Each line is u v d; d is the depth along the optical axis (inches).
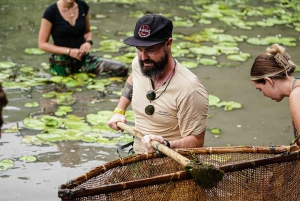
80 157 209.9
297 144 156.1
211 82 279.6
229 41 337.1
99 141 220.8
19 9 389.1
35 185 191.2
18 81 273.7
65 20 282.0
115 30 352.5
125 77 287.3
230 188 140.9
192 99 149.4
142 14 387.5
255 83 155.5
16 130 226.7
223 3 428.1
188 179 135.4
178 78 151.1
